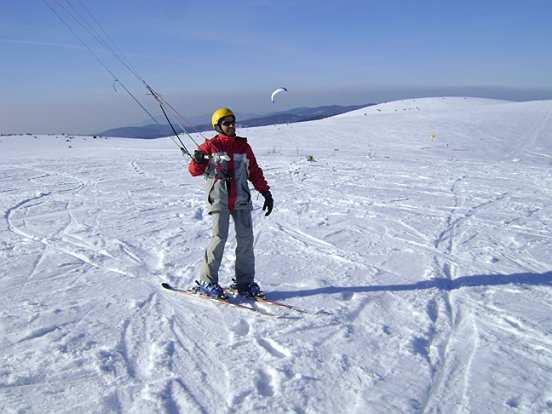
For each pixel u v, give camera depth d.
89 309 3.48
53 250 5.18
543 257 4.70
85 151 28.27
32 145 36.56
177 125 3.78
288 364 2.64
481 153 21.94
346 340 2.94
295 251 5.00
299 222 6.38
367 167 13.05
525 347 2.83
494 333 3.03
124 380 2.51
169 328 3.16
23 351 2.81
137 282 4.11
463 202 7.66
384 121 38.28
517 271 4.27
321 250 5.03
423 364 2.65
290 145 26.09
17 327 3.15
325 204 7.61
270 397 2.34
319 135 30.73
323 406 2.27
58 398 2.34
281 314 3.38
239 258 3.75
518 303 3.52
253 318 3.31
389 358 2.72
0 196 8.84
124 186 9.91
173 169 13.21
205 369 2.62
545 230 5.77
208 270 3.71
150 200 8.22
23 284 4.06
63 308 3.50
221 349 2.85
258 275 4.25
